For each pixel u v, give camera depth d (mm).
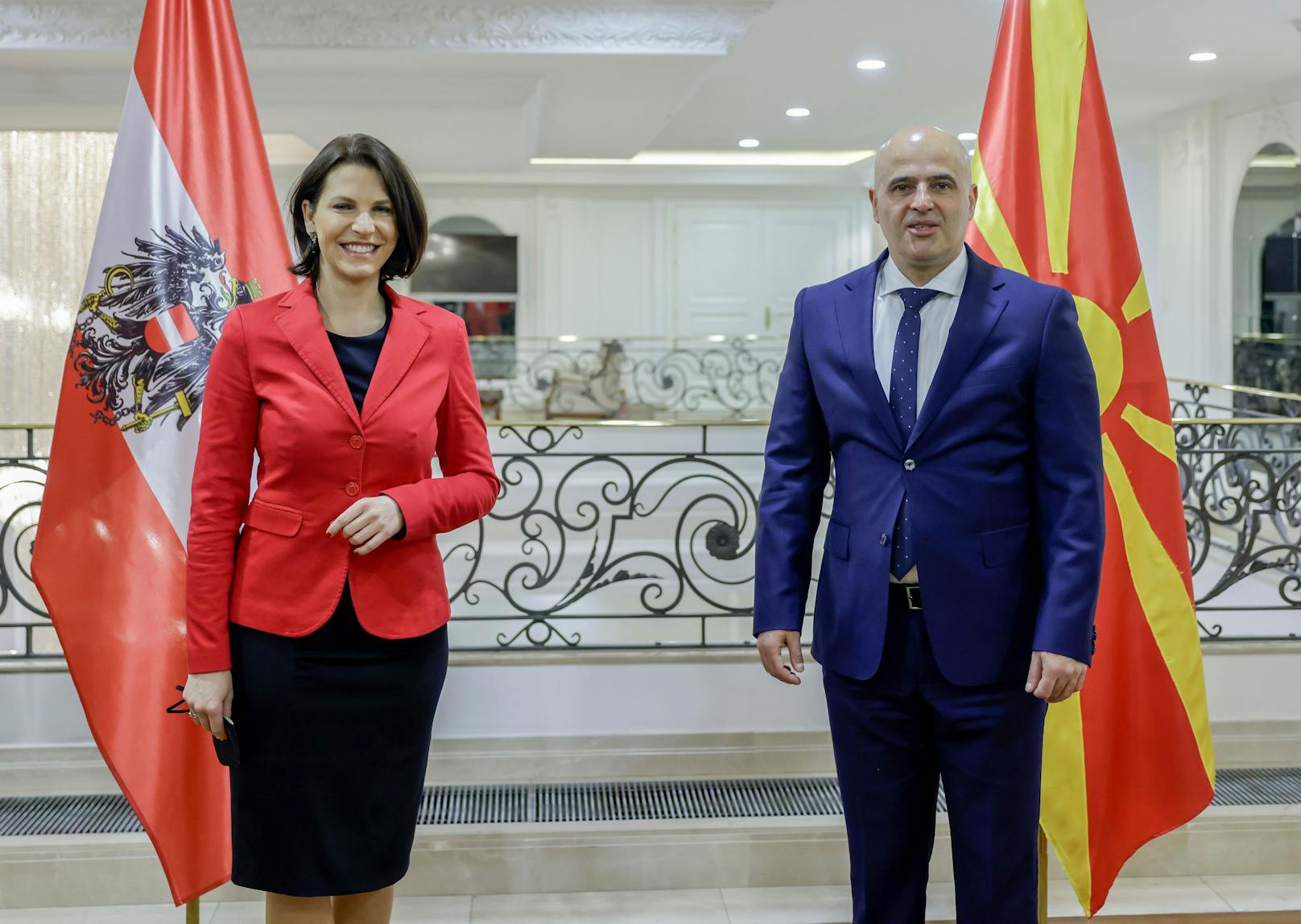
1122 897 3100
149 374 2498
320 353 2004
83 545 2434
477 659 3639
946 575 2061
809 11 6355
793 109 9328
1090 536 2018
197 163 2574
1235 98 8766
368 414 2000
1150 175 10195
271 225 2633
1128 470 2680
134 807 2396
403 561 2037
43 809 3281
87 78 6613
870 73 7926
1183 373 9531
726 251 12875
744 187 12805
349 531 1933
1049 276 2725
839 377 2162
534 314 12586
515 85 7012
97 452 2463
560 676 3664
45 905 3037
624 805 3359
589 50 6328
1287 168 8156
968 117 9688
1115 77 8102
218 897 3094
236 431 2021
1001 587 2066
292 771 2018
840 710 2189
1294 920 2953
